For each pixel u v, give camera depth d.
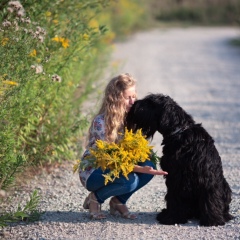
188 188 9.30
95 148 9.40
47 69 11.70
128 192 9.41
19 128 11.12
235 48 39.66
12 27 10.62
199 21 67.12
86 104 17.00
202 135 9.38
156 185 11.95
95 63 20.81
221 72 28.80
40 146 11.84
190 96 22.22
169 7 68.56
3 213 10.02
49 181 11.95
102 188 9.49
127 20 45.88
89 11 18.55
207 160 9.23
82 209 10.40
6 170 9.84
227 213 9.77
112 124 9.42
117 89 9.46
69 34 12.77
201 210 9.45
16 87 9.99
